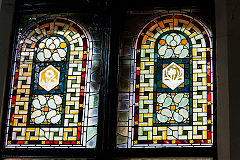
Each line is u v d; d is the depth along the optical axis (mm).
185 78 3980
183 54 4055
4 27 4219
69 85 4090
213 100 3852
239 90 3654
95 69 4105
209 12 4141
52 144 3936
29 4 4340
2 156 3906
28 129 4000
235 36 3816
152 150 3787
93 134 3920
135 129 3896
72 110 4016
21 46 4250
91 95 4035
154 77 4023
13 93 4105
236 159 3484
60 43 4230
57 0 4324
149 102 3955
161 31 4156
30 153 3898
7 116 4043
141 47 4125
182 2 4184
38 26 4309
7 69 4133
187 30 4125
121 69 4074
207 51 4027
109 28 4152
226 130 3592
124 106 3971
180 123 3861
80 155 3852
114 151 3832
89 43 4195
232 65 3732
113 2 4223
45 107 4047
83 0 4277
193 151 3734
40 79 4133
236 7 3904
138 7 4219
